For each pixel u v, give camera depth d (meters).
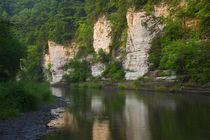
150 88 38.31
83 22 85.56
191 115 13.88
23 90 16.92
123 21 58.78
